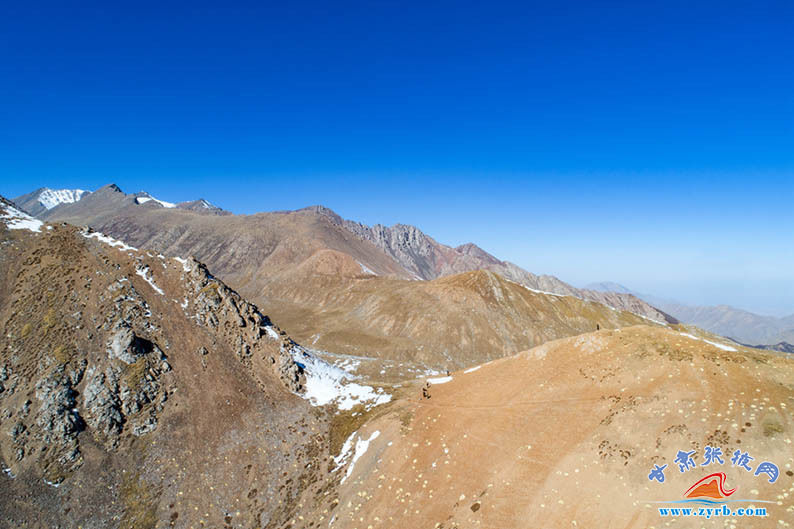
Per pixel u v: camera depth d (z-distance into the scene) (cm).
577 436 3812
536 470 3628
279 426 5850
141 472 4819
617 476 3181
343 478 4672
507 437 4234
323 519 4178
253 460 5247
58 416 4819
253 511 4619
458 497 3744
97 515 4353
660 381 4028
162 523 4406
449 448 4434
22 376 5150
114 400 5253
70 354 5472
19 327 5691
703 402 3519
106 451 4869
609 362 4678
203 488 4803
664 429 3403
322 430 5834
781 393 3322
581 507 3059
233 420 5738
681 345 4434
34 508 4188
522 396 4850
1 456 4466
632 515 2822
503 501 3453
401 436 4912
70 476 4516
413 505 3881
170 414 5494
